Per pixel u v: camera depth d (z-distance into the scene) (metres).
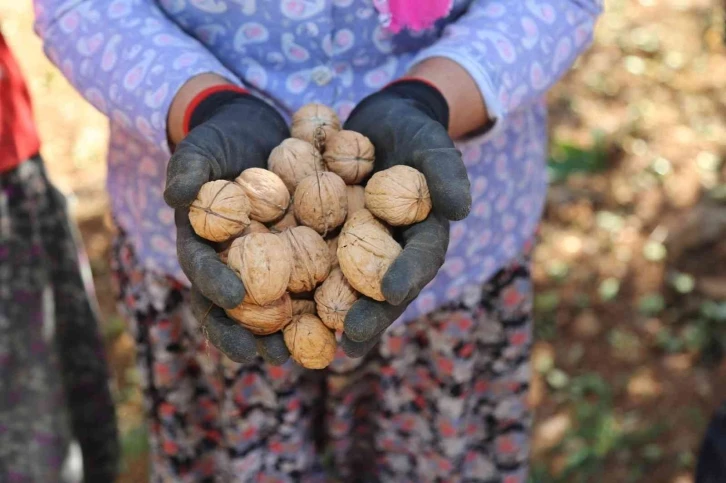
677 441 1.48
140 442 1.47
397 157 0.80
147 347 1.05
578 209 1.95
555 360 1.64
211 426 1.09
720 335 1.66
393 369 1.03
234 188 0.76
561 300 1.75
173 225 0.96
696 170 2.04
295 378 1.02
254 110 0.83
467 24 0.89
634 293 1.76
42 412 1.07
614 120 2.20
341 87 0.93
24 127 1.02
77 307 1.15
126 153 0.97
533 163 1.02
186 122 0.84
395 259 0.74
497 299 1.05
